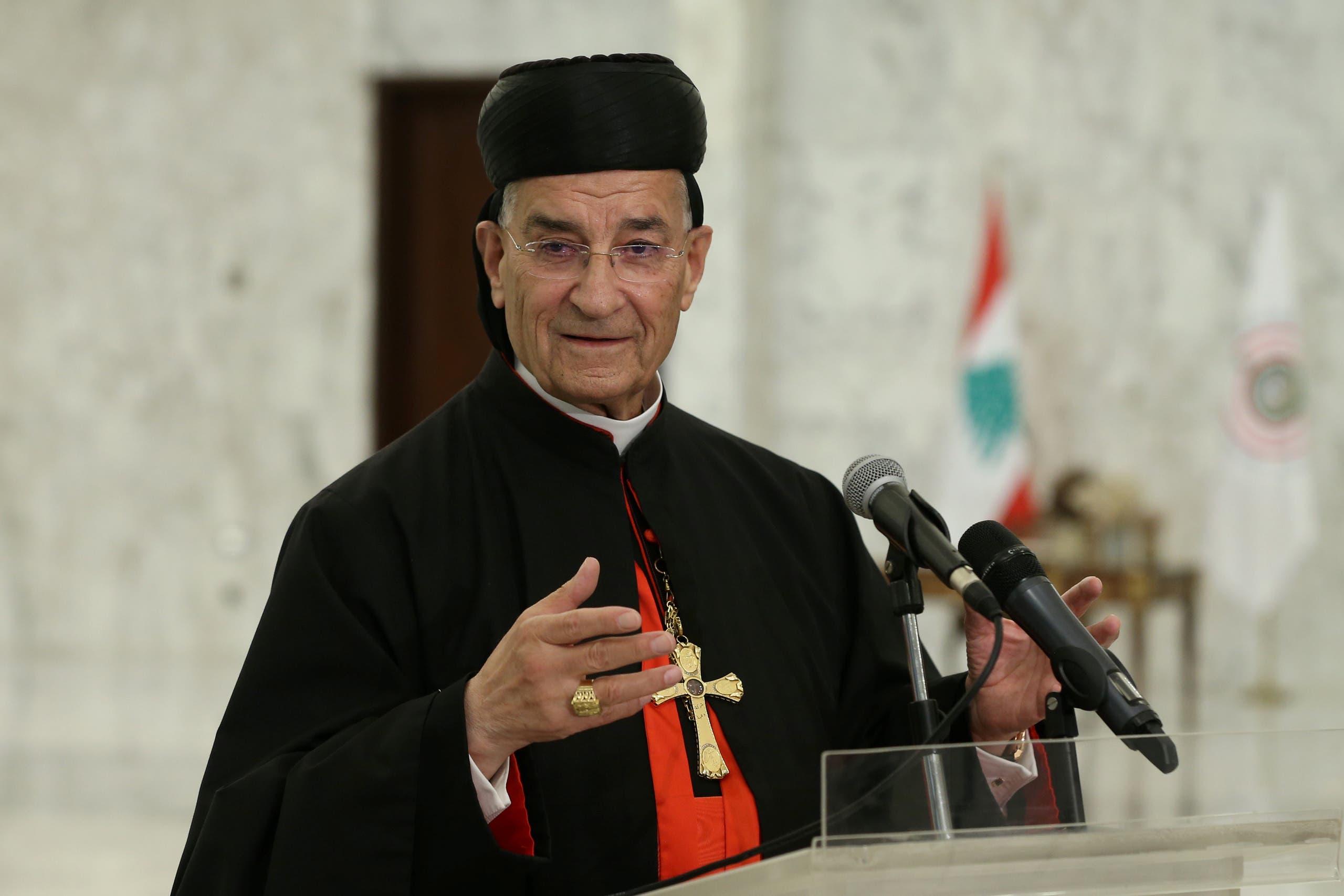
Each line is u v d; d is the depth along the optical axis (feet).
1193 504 106.11
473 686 22.08
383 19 112.78
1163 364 106.63
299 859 21.95
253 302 114.21
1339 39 105.50
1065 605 21.67
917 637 22.36
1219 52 106.32
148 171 114.73
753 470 30.42
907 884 17.48
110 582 115.44
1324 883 18.45
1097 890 17.89
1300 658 103.30
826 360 108.68
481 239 27.35
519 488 26.73
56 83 115.24
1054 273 107.55
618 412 27.73
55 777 77.82
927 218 108.17
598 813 24.36
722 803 25.04
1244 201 106.22
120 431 115.34
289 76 113.60
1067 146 107.34
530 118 24.89
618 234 25.17
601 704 20.04
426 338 114.73
